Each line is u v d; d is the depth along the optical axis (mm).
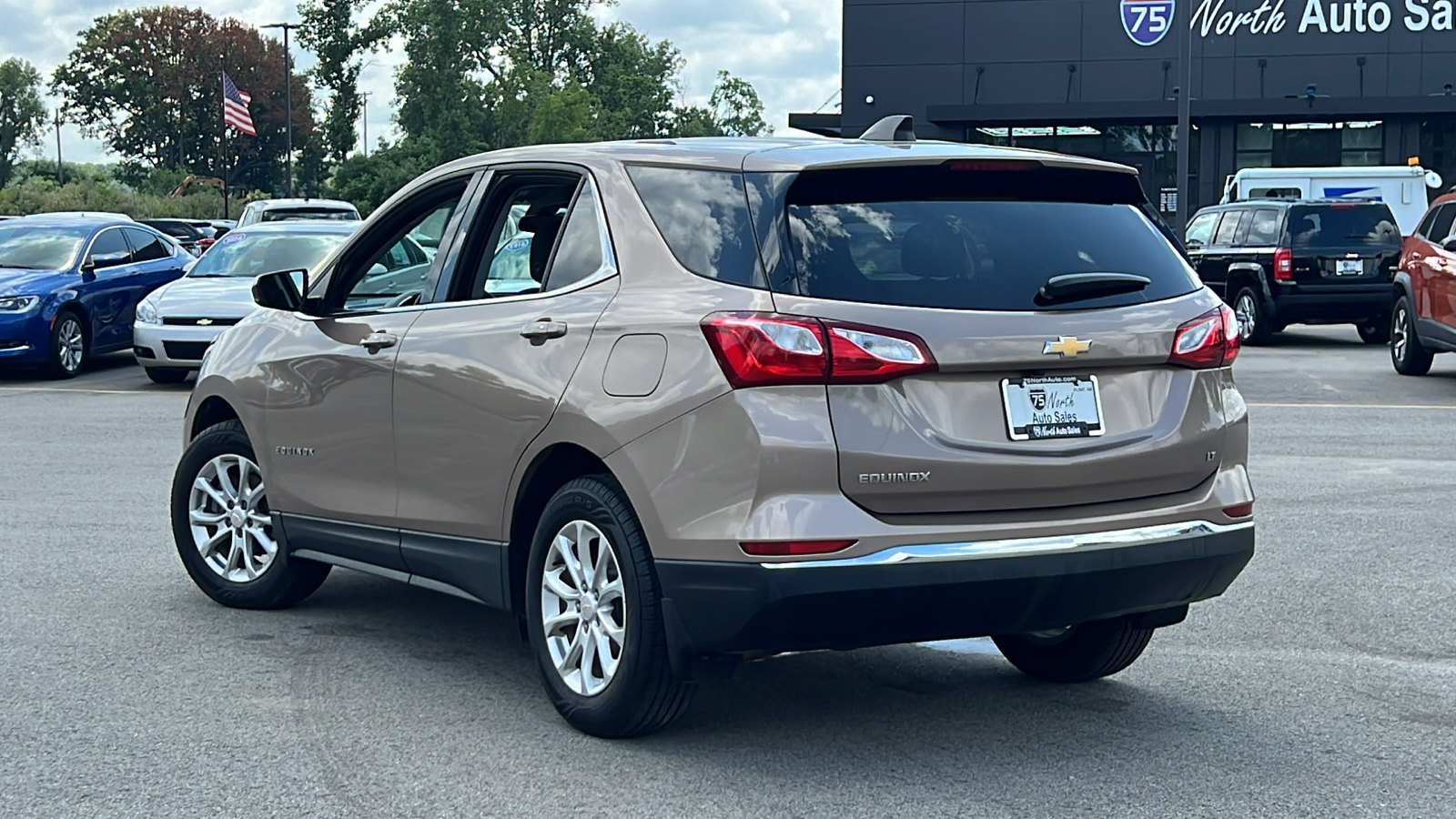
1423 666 5875
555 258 5191
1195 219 23391
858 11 44625
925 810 4340
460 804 4379
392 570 5887
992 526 4477
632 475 4625
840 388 4379
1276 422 13055
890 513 4402
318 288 6219
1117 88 43594
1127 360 4703
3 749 4859
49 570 7508
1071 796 4453
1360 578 7344
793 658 6023
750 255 4547
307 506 6223
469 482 5332
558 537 4977
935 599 4391
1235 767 4715
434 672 5762
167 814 4297
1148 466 4723
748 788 4516
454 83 88875
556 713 5250
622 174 5074
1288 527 8570
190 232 43312
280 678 5676
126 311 18953
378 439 5766
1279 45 42719
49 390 16406
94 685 5566
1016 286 4605
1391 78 42281
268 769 4676
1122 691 5562
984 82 44281
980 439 4488
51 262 18391
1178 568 4738
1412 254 16703
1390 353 19984
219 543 6848
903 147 4852
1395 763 4754
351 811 4324
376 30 92625
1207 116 41781
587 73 96188
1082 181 4949
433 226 5906
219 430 6734
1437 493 9625
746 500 4355
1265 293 20891
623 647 4727
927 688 5609
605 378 4766
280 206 30625
